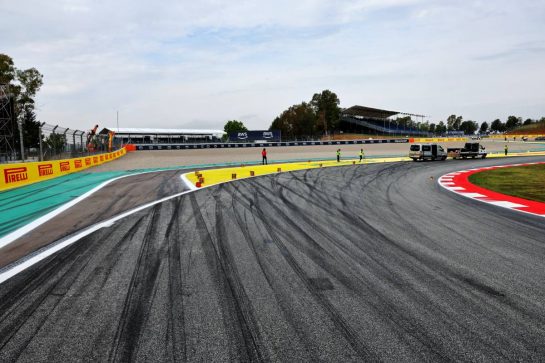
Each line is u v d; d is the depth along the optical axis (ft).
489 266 16.15
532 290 13.46
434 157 114.62
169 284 14.11
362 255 17.84
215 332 10.52
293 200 36.14
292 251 18.49
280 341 10.03
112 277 14.90
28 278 14.87
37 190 44.98
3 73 157.38
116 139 142.10
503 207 32.22
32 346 9.81
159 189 45.27
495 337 10.20
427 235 21.94
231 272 15.43
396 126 328.90
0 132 75.92
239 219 26.63
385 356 9.29
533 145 206.28
